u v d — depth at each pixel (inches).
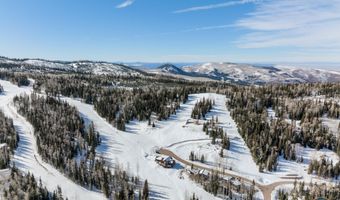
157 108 7367.1
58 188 3927.2
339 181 4744.1
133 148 5698.8
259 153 5334.6
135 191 4192.9
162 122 6865.2
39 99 7313.0
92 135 5629.9
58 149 5012.3
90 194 4195.4
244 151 5590.6
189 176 4677.7
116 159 5167.3
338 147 5428.2
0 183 4035.4
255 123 6107.3
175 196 4143.7
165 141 6048.2
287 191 4360.2
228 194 4200.3
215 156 5388.8
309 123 6190.9
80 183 4416.8
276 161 5147.6
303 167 5152.6
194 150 5610.2
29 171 4539.9
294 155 5344.5
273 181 4704.7
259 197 4207.7
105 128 6579.7
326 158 5324.8
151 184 4419.3
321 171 4849.9
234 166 5113.2
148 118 7007.9
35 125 6102.4
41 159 5059.1
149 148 5738.2
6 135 5477.4
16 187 3919.8
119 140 6023.6
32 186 3976.4
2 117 6235.2
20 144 5502.0
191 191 4271.7
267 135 5723.4
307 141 5728.3
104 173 4352.9
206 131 6210.6
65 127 5900.6
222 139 5733.3
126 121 6924.2
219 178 4495.6
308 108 6796.3
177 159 5300.2
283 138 5620.1
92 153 5211.6
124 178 4293.8
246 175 4820.4
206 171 4709.6
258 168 5083.7
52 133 5629.9
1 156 4613.7
